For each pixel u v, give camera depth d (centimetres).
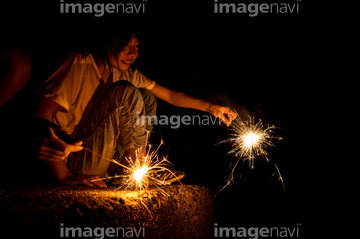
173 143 433
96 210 147
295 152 445
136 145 250
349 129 446
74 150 193
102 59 269
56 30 349
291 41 467
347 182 422
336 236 352
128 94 240
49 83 221
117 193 193
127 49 265
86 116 250
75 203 144
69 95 229
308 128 455
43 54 303
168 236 207
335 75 456
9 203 135
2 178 249
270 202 392
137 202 182
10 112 254
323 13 456
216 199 384
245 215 372
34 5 330
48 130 190
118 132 247
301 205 390
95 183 224
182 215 232
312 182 422
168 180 266
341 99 454
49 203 140
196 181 407
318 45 460
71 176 226
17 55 205
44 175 249
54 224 123
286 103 466
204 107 317
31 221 119
